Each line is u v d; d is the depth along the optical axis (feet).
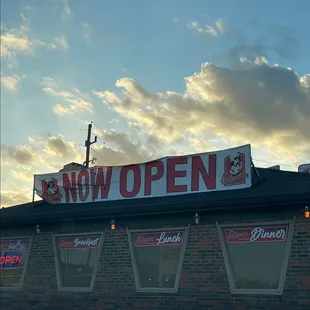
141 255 37.22
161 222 36.88
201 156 38.32
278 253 32.04
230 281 33.01
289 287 30.99
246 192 34.12
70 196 44.09
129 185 41.06
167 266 35.91
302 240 31.22
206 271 34.09
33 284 41.91
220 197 34.06
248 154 36.06
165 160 39.83
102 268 38.63
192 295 34.22
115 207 37.99
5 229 45.27
